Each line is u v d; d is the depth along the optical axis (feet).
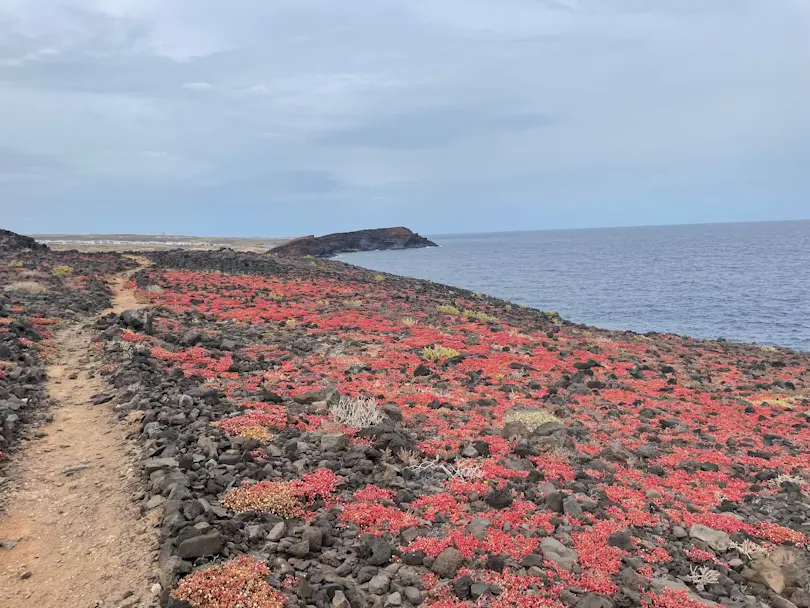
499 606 22.80
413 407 52.03
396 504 31.32
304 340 81.10
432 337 92.58
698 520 33.37
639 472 41.01
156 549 24.79
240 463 32.76
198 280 139.44
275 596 21.31
